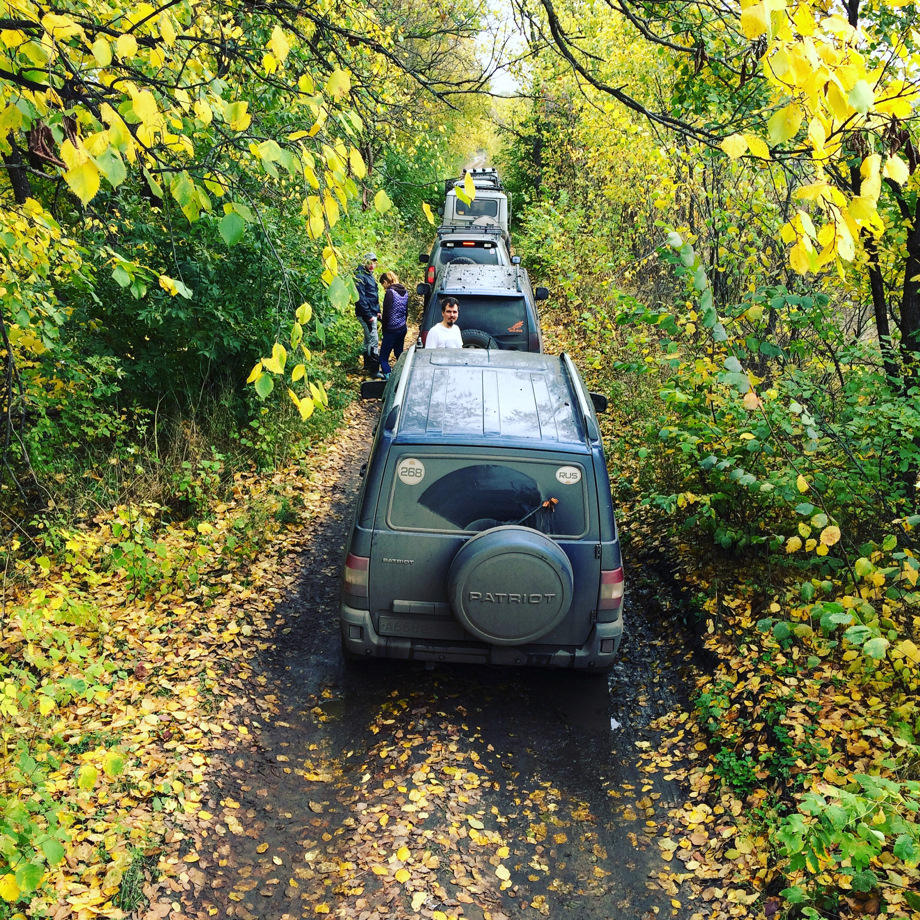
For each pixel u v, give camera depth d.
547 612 4.20
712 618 5.30
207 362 8.21
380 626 4.54
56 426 6.45
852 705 4.23
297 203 5.96
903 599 4.29
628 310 5.41
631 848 3.78
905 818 3.24
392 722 4.63
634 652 5.45
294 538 7.02
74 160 1.90
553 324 14.88
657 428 6.52
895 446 4.85
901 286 6.75
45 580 5.48
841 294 7.43
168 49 2.75
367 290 11.91
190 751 4.20
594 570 4.44
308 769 4.29
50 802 3.37
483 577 4.12
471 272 9.79
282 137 2.42
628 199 12.11
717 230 6.56
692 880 3.56
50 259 4.69
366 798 4.02
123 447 7.21
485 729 4.62
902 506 4.81
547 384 5.25
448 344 8.27
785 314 5.45
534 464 4.46
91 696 3.79
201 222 7.14
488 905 3.39
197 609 5.68
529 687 5.03
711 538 5.95
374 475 4.49
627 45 9.31
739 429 5.17
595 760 4.41
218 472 7.61
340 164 2.28
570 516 4.46
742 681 4.65
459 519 4.45
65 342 6.49
